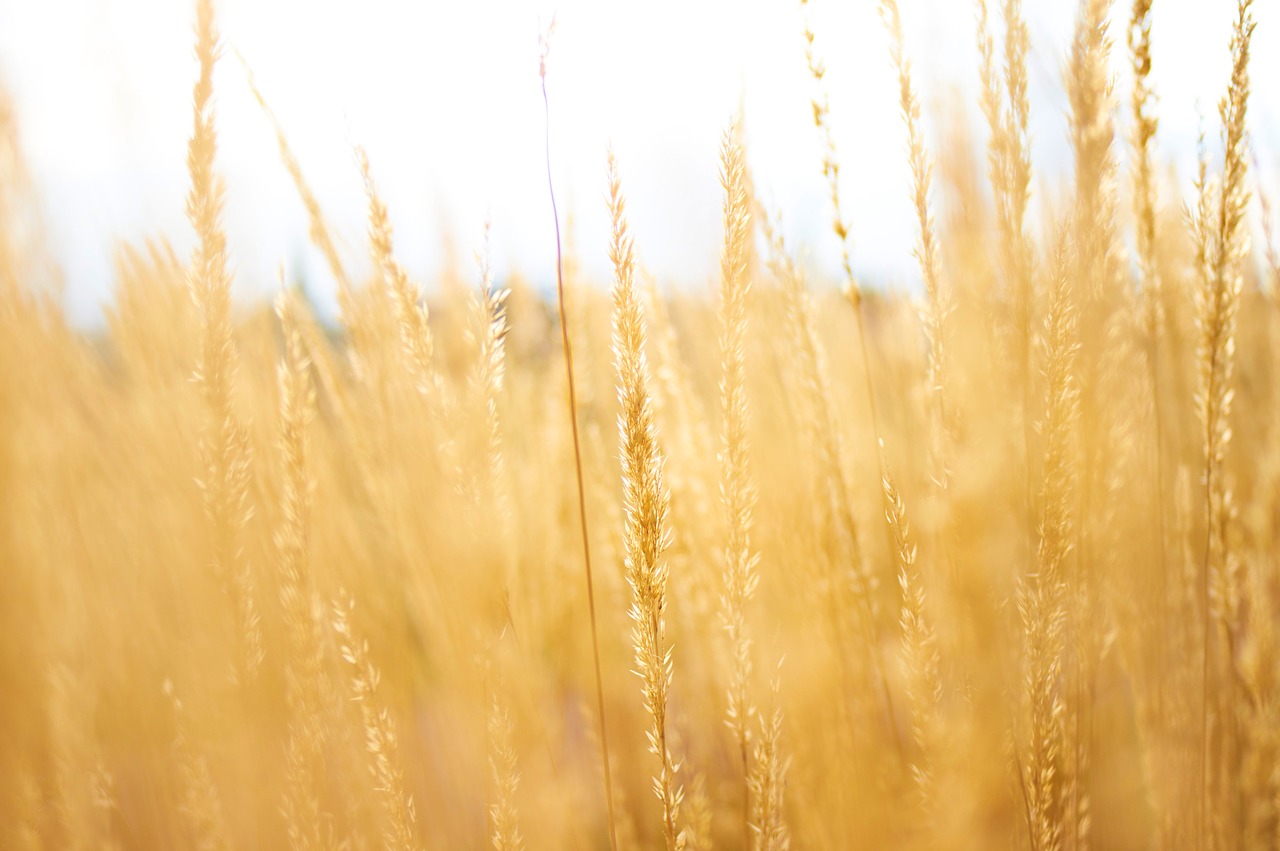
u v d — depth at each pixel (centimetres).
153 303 59
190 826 60
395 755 57
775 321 67
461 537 58
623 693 69
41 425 59
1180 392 65
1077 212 58
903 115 59
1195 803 62
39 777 59
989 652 59
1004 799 59
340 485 69
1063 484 57
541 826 62
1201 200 59
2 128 58
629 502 54
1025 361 59
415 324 58
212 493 57
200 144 55
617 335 54
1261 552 68
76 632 60
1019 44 58
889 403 73
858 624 64
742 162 56
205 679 58
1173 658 63
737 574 56
